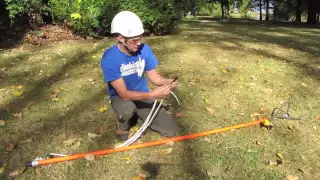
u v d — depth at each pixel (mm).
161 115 3871
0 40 7477
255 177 3283
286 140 3883
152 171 3367
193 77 5598
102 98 4848
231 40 8125
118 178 3277
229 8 32438
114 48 3461
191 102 4742
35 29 8070
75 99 4840
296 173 3354
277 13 35719
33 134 3982
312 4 21625
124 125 3736
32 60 6395
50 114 4426
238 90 5148
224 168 3402
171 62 6262
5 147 3744
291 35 10320
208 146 3734
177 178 3277
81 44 7363
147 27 8016
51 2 8039
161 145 3740
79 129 4070
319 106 4707
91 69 5941
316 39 9328
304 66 6340
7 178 3275
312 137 3953
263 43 8055
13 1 7531
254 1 35219
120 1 7566
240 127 4070
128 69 3533
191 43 7430
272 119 4277
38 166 3408
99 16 7598
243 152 3643
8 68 6020
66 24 8078
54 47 7156
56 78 5582
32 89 5180
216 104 4711
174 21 8328
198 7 22203
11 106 4645
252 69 6035
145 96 3465
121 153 3611
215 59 6484
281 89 5242
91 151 3664
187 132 4016
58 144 3797
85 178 3279
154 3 7816
